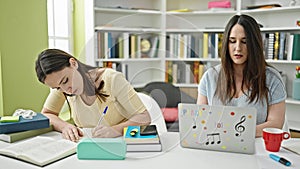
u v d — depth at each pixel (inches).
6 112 78.8
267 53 117.6
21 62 82.4
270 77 61.5
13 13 78.9
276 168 39.8
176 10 127.6
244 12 122.5
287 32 120.6
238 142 45.8
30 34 84.8
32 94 86.7
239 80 62.4
